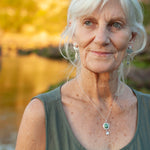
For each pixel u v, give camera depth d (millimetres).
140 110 1452
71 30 1333
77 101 1382
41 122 1288
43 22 23438
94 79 1371
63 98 1373
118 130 1365
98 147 1300
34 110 1295
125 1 1210
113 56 1251
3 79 12383
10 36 24141
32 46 21766
